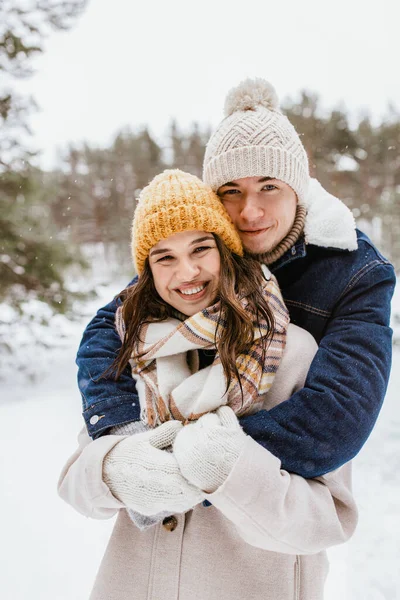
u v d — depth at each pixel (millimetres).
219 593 1012
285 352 1100
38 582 2432
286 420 965
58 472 3662
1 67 6668
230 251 1162
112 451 981
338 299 1200
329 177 25812
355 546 2674
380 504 3123
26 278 7254
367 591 2281
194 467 864
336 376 996
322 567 1138
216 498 852
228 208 1245
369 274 1176
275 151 1163
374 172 29484
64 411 5312
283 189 1212
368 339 1050
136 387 1163
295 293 1279
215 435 890
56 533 2854
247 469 853
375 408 980
